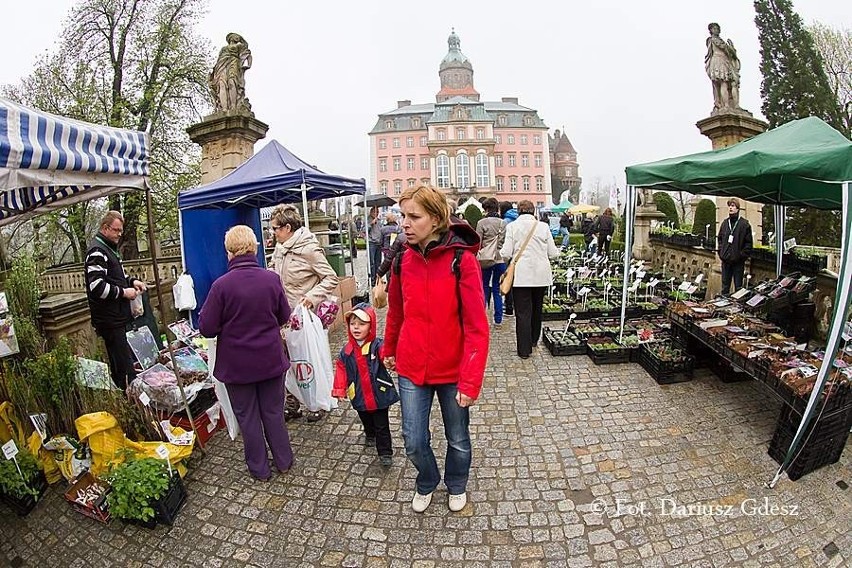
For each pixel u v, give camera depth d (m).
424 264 2.48
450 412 2.64
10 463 3.04
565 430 3.74
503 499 2.96
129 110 15.49
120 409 3.25
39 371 3.28
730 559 2.49
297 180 5.07
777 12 15.27
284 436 3.30
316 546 2.66
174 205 15.58
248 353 3.02
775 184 5.31
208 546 2.70
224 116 7.41
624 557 2.52
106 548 2.72
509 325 6.72
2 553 2.75
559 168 82.94
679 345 4.97
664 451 3.41
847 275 2.80
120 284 4.08
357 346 3.16
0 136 2.23
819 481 3.04
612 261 11.73
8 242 13.51
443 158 61.56
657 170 4.62
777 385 3.26
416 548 2.61
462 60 74.06
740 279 6.97
